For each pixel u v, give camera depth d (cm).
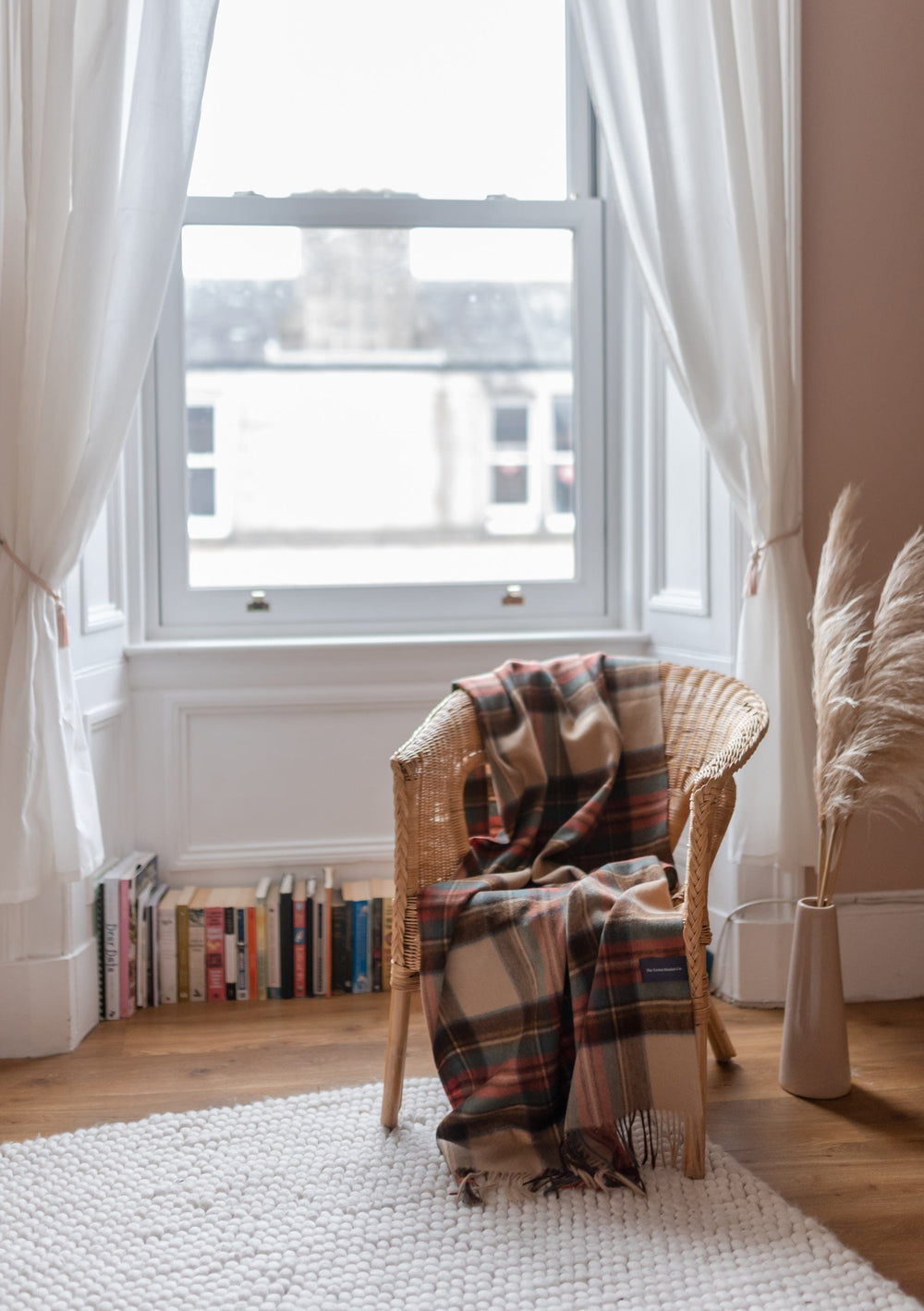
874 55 260
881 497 268
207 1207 187
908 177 264
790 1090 223
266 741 290
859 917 270
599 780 230
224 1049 246
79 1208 187
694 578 282
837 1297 164
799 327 259
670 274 249
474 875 221
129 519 285
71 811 234
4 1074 235
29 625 232
